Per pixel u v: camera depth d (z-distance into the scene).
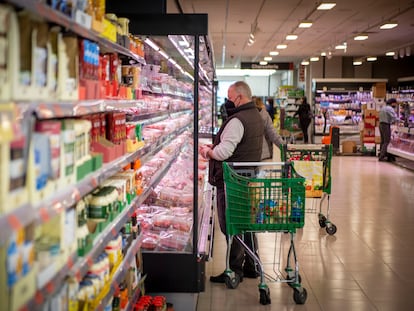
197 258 3.94
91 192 2.50
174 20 3.75
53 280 1.80
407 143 13.44
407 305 4.21
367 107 17.66
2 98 1.41
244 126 4.61
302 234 6.41
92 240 2.28
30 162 1.58
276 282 4.67
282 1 11.46
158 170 4.20
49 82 1.75
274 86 36.88
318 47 20.89
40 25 1.69
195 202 3.97
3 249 1.45
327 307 4.16
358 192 9.41
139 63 3.73
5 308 1.46
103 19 2.39
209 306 4.17
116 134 2.79
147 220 4.17
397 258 5.46
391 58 24.16
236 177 4.11
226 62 29.98
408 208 7.99
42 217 1.59
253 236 4.68
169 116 5.01
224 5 11.96
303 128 20.41
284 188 4.10
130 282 3.13
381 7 12.20
